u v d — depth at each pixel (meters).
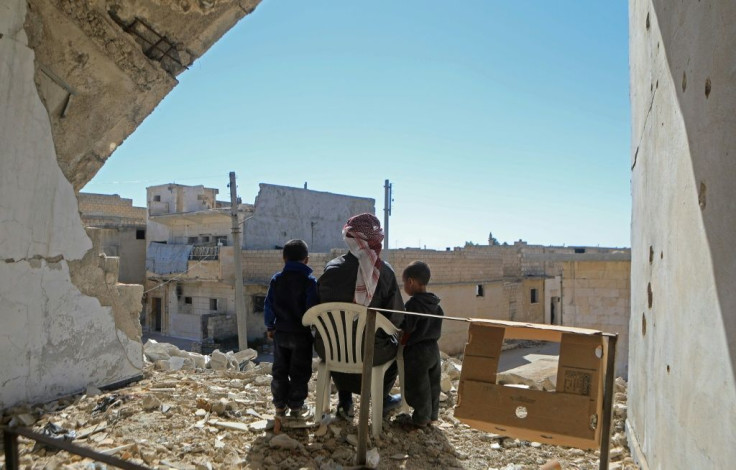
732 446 1.79
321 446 3.56
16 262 4.01
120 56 4.67
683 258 2.49
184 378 5.30
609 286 11.89
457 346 24.66
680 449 2.46
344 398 4.13
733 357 1.78
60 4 4.26
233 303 28.00
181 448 3.40
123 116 4.95
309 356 3.93
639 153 4.28
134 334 5.07
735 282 1.77
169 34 4.90
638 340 3.97
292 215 33.03
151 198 32.47
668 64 2.94
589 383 2.42
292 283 3.94
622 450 3.88
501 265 28.36
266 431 3.82
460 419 2.62
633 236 4.61
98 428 3.67
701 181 2.19
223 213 29.12
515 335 2.78
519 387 2.54
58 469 2.93
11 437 2.00
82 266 4.56
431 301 3.90
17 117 4.03
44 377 4.20
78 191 4.77
